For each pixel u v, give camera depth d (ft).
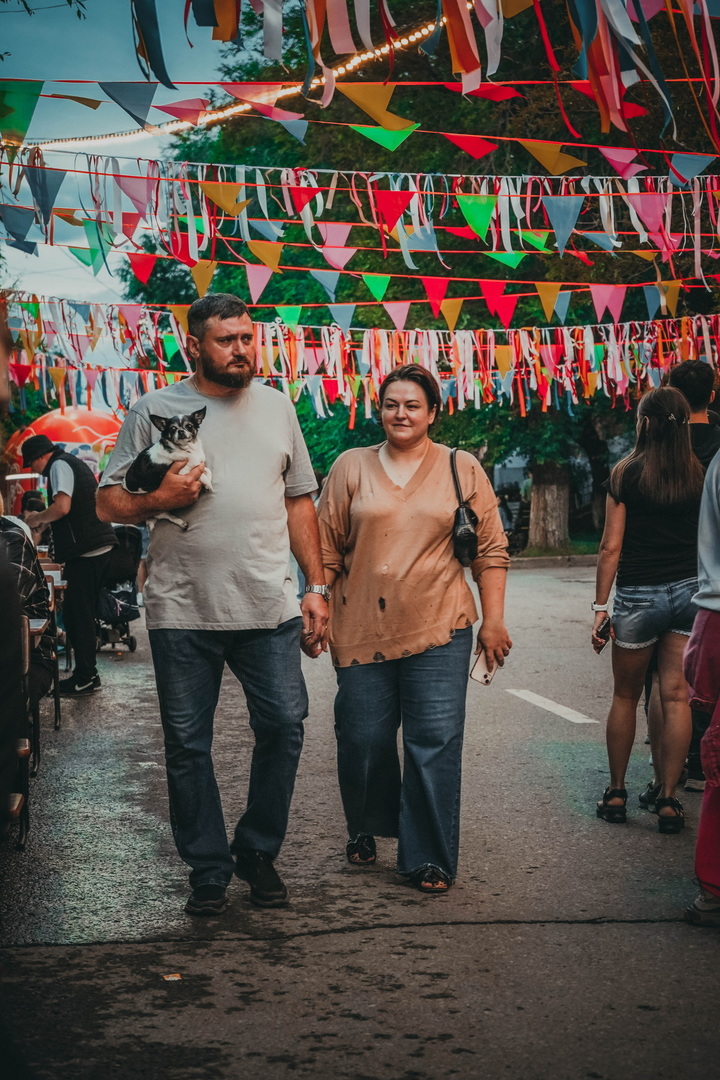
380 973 12.04
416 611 14.87
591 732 24.66
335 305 25.73
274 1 11.43
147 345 33.55
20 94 15.66
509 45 61.82
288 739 14.02
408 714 14.96
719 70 12.51
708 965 12.18
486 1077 9.81
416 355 39.17
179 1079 9.82
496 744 23.44
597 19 11.91
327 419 99.04
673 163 18.80
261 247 23.17
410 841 14.83
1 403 7.28
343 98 67.92
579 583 68.13
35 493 42.22
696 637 13.85
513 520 106.01
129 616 38.68
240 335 13.69
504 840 16.79
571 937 12.98
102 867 15.81
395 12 57.11
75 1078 9.83
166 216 21.93
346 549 15.42
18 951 12.74
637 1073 9.87
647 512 17.01
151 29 11.10
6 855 16.38
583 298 57.41
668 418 16.85
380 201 23.48
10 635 6.92
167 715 13.87
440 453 15.30
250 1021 10.94
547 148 19.03
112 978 11.97
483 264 70.79
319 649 14.85
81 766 22.18
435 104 67.10
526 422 86.22
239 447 13.88
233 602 13.73
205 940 13.03
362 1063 10.09
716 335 41.63
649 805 18.60
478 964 12.25
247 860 14.32
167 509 13.48
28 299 32.09
